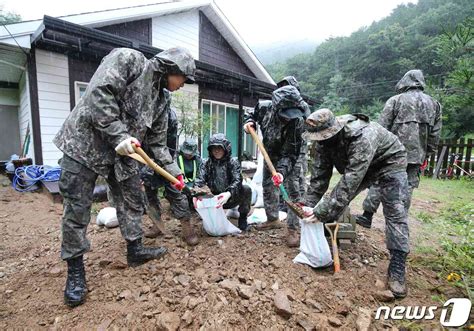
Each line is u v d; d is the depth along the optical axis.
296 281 2.00
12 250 2.66
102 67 1.71
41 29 4.23
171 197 2.44
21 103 6.51
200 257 2.29
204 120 7.10
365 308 1.80
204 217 2.69
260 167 4.87
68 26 4.14
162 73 1.93
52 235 3.03
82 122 1.71
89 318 1.65
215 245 2.55
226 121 9.05
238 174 2.92
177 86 2.04
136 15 6.11
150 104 1.93
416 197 5.50
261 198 4.16
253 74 10.31
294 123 2.54
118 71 1.70
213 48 8.59
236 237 2.75
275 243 2.66
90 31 4.37
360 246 2.67
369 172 2.25
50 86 5.12
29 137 5.58
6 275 2.18
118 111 1.73
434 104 3.00
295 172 2.80
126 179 1.99
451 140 8.30
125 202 2.08
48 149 5.23
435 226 3.49
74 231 1.74
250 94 9.64
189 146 3.39
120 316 1.65
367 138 1.91
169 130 2.97
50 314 1.70
